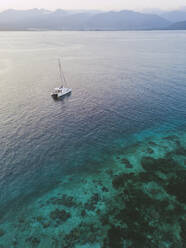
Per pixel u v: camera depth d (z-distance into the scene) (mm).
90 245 21797
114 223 24172
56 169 34312
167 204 26578
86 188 29938
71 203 27297
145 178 31469
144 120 51250
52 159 36750
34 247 21719
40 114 54562
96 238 22500
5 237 22844
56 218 25078
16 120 50656
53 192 29453
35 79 88750
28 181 31656
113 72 102000
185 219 24406
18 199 28297
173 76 90500
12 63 124750
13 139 42281
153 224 23891
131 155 37719
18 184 30984
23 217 25422
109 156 37625
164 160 35938
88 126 48312
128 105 60219
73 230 23516
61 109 57969
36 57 148250
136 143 41688
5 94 69125
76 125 48781
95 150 39469
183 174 32188
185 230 23078
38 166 34938
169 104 60312
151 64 119438
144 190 29062
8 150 38688
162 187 29516
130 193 28578
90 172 33500
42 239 22578
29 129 46531
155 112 55438
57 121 50750
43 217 25312
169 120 51094
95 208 26359
